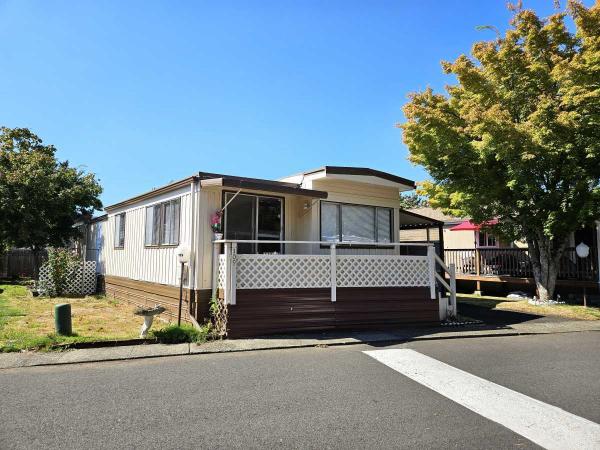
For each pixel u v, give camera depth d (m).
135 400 4.98
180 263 10.42
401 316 9.92
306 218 11.53
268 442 3.91
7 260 23.53
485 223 14.62
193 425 4.27
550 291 13.73
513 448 3.82
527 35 12.32
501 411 4.71
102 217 17.56
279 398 5.07
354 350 7.75
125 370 6.33
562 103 11.25
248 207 10.88
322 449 3.78
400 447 3.82
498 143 11.52
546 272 13.73
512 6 12.58
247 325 8.77
